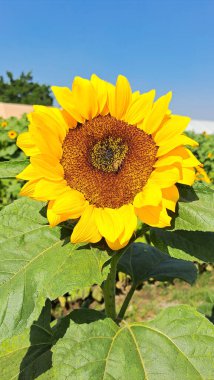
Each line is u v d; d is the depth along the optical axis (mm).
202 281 1016
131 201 260
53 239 271
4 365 309
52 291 232
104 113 282
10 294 245
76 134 275
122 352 267
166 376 259
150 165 262
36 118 259
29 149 263
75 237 248
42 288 245
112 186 259
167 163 252
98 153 271
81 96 270
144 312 865
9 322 240
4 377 301
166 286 981
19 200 286
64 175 265
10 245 266
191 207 261
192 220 258
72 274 237
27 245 266
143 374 260
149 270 385
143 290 963
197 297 929
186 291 961
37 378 299
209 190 264
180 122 260
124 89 274
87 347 269
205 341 269
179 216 260
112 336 276
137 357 268
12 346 324
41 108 273
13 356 317
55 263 249
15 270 255
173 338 274
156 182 254
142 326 284
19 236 271
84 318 281
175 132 260
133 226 251
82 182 260
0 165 283
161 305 899
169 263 394
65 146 271
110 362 263
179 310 284
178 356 266
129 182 259
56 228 275
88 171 262
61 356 265
